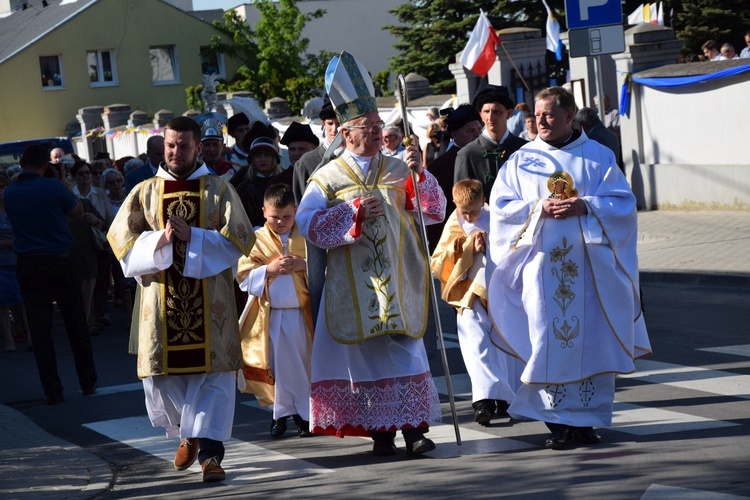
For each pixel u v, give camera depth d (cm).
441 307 2305
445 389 1551
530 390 1184
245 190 1628
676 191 3309
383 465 1165
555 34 4125
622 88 3450
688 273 2330
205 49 9275
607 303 1169
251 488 1117
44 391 1717
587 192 1189
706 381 1448
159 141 2353
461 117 1568
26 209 1697
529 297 1188
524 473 1077
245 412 1527
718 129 3183
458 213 1358
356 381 1193
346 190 1219
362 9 10762
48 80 8806
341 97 1225
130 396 1708
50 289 1703
